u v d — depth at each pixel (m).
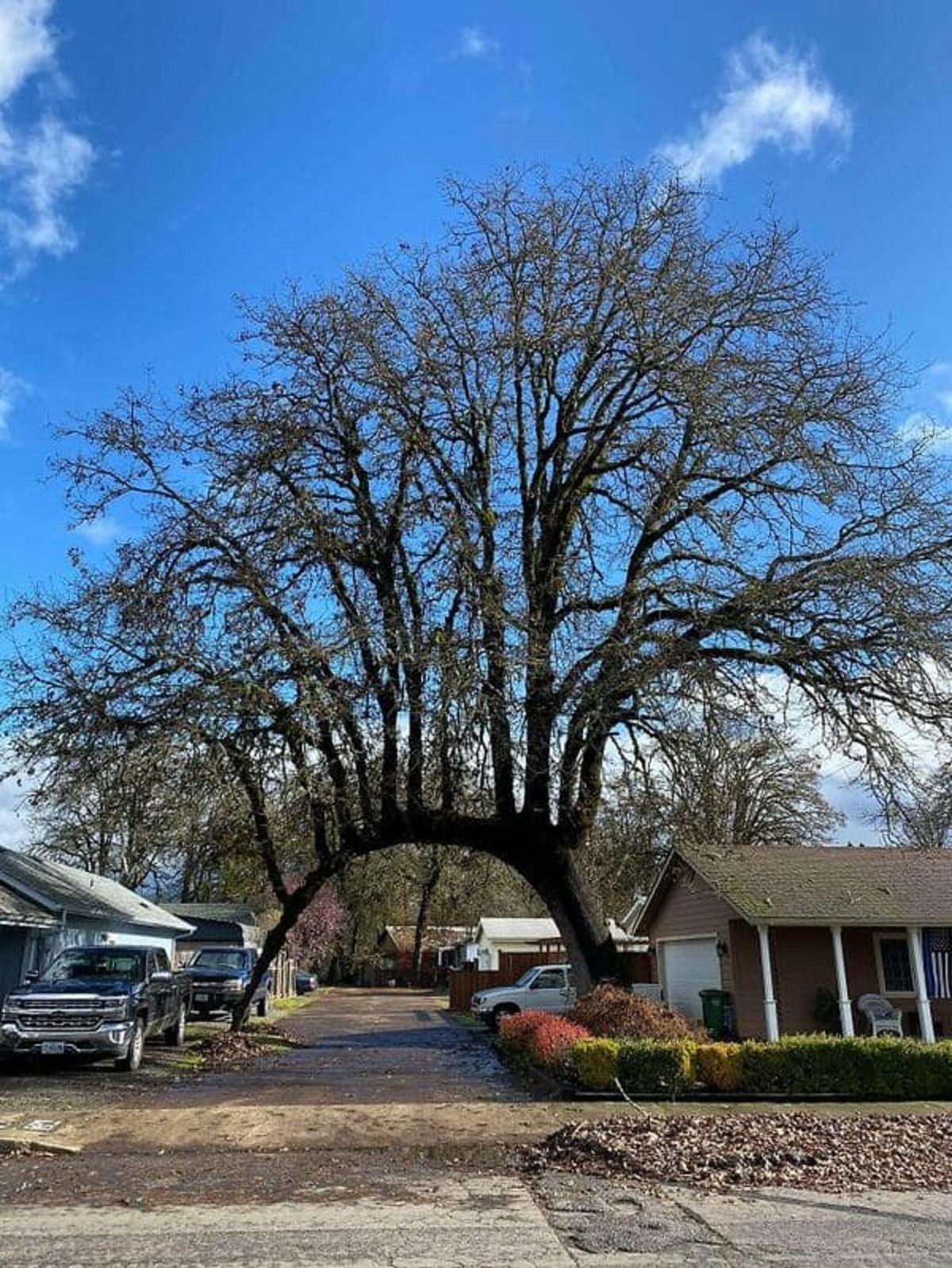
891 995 22.50
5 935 21.00
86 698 18.25
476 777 17.88
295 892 23.38
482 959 53.31
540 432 20.84
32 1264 6.45
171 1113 12.57
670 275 18.59
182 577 18.92
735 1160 9.55
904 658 16.95
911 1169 9.30
